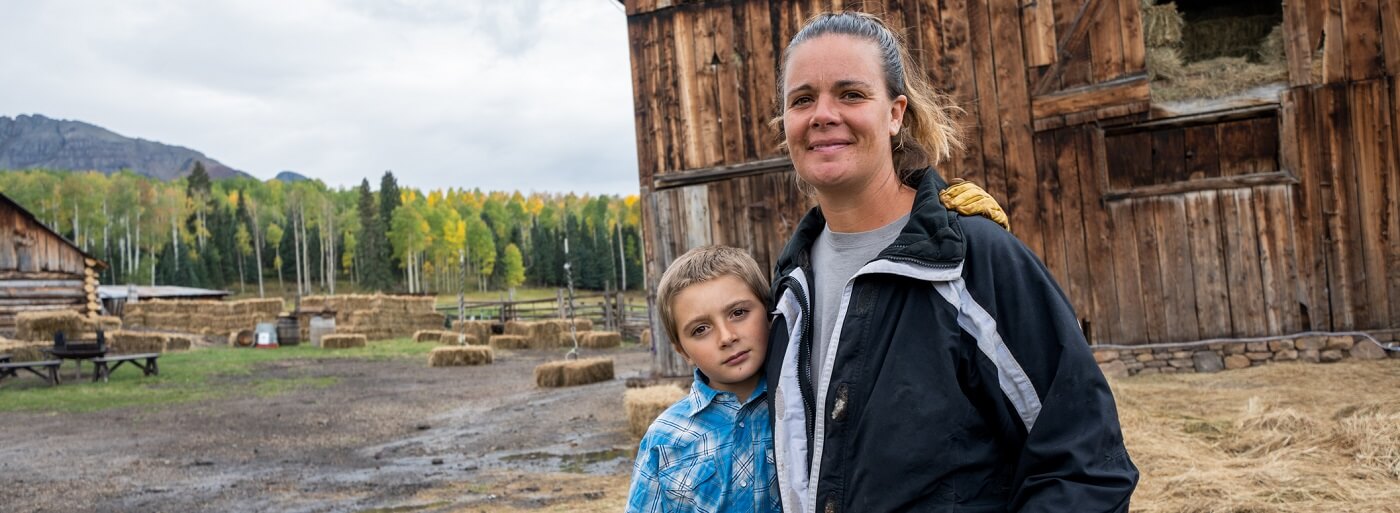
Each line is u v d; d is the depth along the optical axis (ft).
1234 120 29.71
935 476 4.51
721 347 6.07
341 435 34.55
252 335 100.37
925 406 4.55
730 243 33.71
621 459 25.84
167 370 65.51
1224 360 28.58
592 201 522.47
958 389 4.60
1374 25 28.02
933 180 5.27
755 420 6.11
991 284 4.72
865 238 5.41
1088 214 30.04
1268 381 24.41
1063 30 30.25
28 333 81.10
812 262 5.84
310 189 433.89
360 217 346.33
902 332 4.75
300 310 117.29
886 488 4.56
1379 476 14.14
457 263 384.06
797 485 5.10
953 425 4.54
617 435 30.50
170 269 317.01
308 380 59.16
